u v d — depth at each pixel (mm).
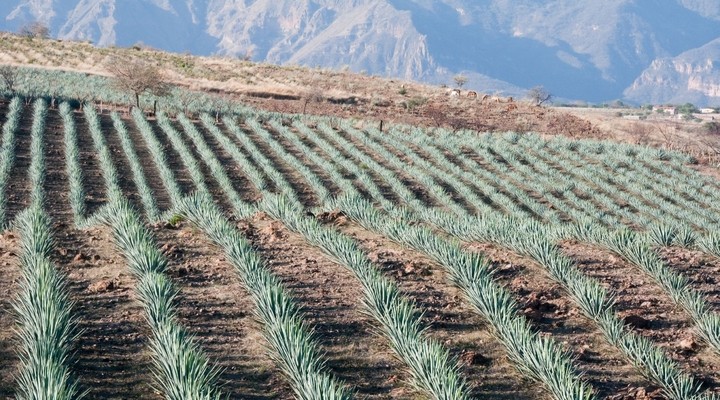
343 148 67062
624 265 20891
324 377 12836
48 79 90375
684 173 66500
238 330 15727
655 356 14539
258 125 72188
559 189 57344
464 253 19312
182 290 17625
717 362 15367
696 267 21031
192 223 23484
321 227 22281
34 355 12656
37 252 18766
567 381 13109
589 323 16812
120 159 56844
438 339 15680
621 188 60250
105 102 78562
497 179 58406
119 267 19219
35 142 56281
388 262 20156
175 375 12086
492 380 14164
